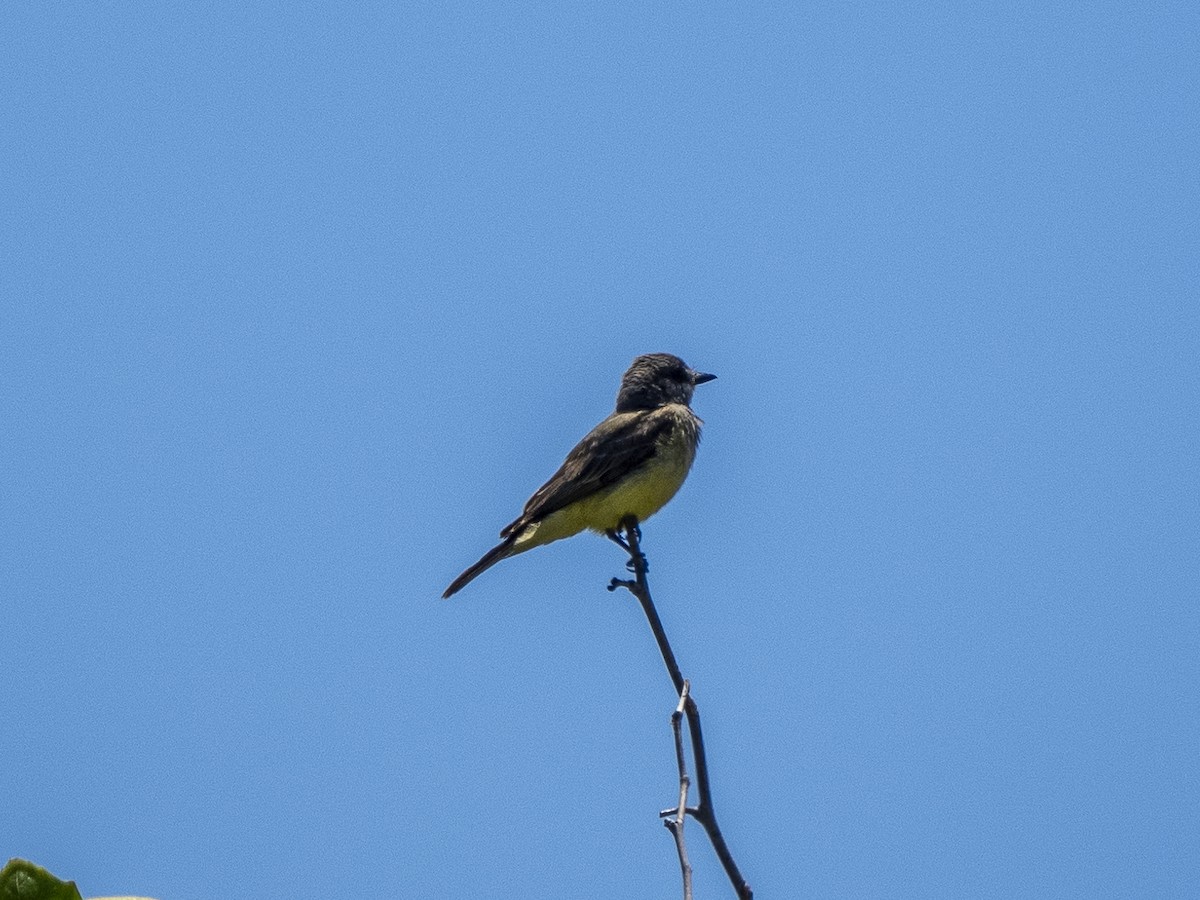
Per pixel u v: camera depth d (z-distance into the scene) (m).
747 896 7.65
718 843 7.79
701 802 7.85
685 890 6.61
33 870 5.89
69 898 5.91
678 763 7.29
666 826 6.97
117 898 6.08
